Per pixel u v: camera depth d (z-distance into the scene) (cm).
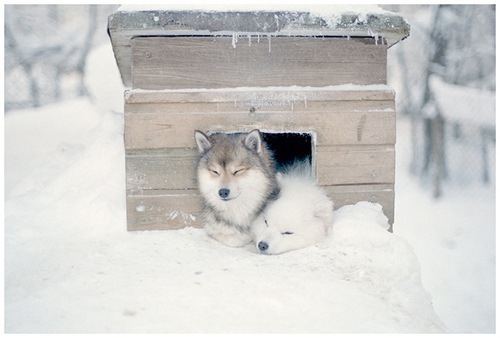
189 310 158
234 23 205
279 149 265
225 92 212
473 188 549
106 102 488
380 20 210
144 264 188
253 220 209
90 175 254
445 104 531
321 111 215
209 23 204
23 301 163
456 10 542
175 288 171
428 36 545
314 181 218
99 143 270
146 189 214
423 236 437
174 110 212
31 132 438
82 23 622
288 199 206
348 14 209
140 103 211
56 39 603
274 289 172
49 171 295
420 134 614
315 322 156
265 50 214
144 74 212
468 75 580
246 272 183
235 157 200
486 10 546
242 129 213
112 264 189
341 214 213
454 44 550
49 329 148
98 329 148
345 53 216
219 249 205
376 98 216
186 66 212
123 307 159
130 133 211
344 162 218
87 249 202
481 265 388
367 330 154
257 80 214
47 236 216
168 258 193
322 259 194
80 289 170
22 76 601
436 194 529
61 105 501
